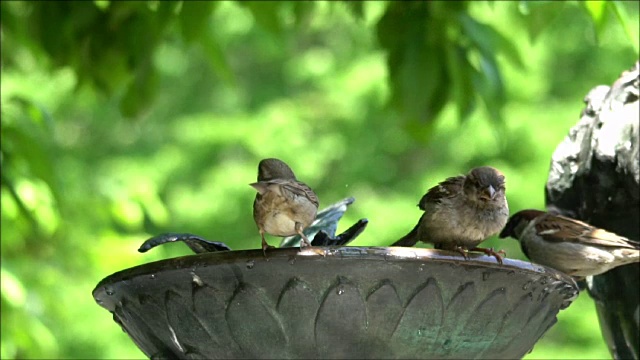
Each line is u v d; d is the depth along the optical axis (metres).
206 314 6.11
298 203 6.54
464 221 7.36
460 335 6.25
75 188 15.57
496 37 10.33
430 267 5.91
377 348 6.16
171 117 26.53
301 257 5.81
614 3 9.25
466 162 23.72
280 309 5.99
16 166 11.19
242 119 24.95
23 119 14.59
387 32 10.44
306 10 11.20
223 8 25.52
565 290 6.59
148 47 10.59
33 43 11.41
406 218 23.17
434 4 10.30
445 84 10.34
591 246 8.03
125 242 16.16
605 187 7.97
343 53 25.83
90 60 10.83
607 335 8.27
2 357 13.19
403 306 6.02
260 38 25.67
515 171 22.91
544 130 22.89
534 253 8.45
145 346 6.70
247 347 6.18
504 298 6.23
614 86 8.06
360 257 5.82
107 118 26.28
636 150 7.62
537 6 9.34
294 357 6.20
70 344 21.23
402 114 10.47
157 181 25.03
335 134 24.73
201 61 26.45
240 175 24.16
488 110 10.34
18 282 12.96
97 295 6.62
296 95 25.94
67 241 15.84
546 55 23.80
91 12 10.66
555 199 8.44
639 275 8.02
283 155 24.41
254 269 5.88
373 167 24.42
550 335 22.25
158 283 6.13
